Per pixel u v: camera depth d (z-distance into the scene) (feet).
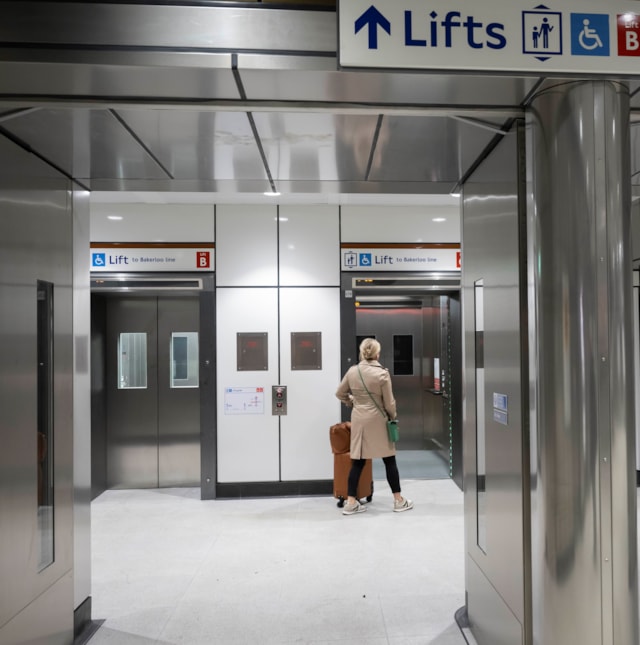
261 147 7.54
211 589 10.55
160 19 5.28
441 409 20.15
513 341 6.71
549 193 5.82
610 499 5.64
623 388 5.72
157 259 17.21
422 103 6.17
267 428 17.22
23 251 7.26
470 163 8.27
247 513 15.44
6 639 6.65
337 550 12.47
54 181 8.28
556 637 5.76
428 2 5.24
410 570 11.31
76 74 5.41
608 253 5.70
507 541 7.00
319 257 17.53
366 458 14.93
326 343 17.46
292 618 9.35
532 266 6.08
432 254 17.75
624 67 5.45
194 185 9.45
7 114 6.16
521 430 6.47
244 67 5.29
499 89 5.74
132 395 18.61
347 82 5.57
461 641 8.55
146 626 9.16
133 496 17.47
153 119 6.45
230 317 17.30
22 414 7.11
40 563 7.88
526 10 5.33
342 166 8.48
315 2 5.38
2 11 5.17
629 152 5.83
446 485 17.90
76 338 9.02
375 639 8.64
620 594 5.61
